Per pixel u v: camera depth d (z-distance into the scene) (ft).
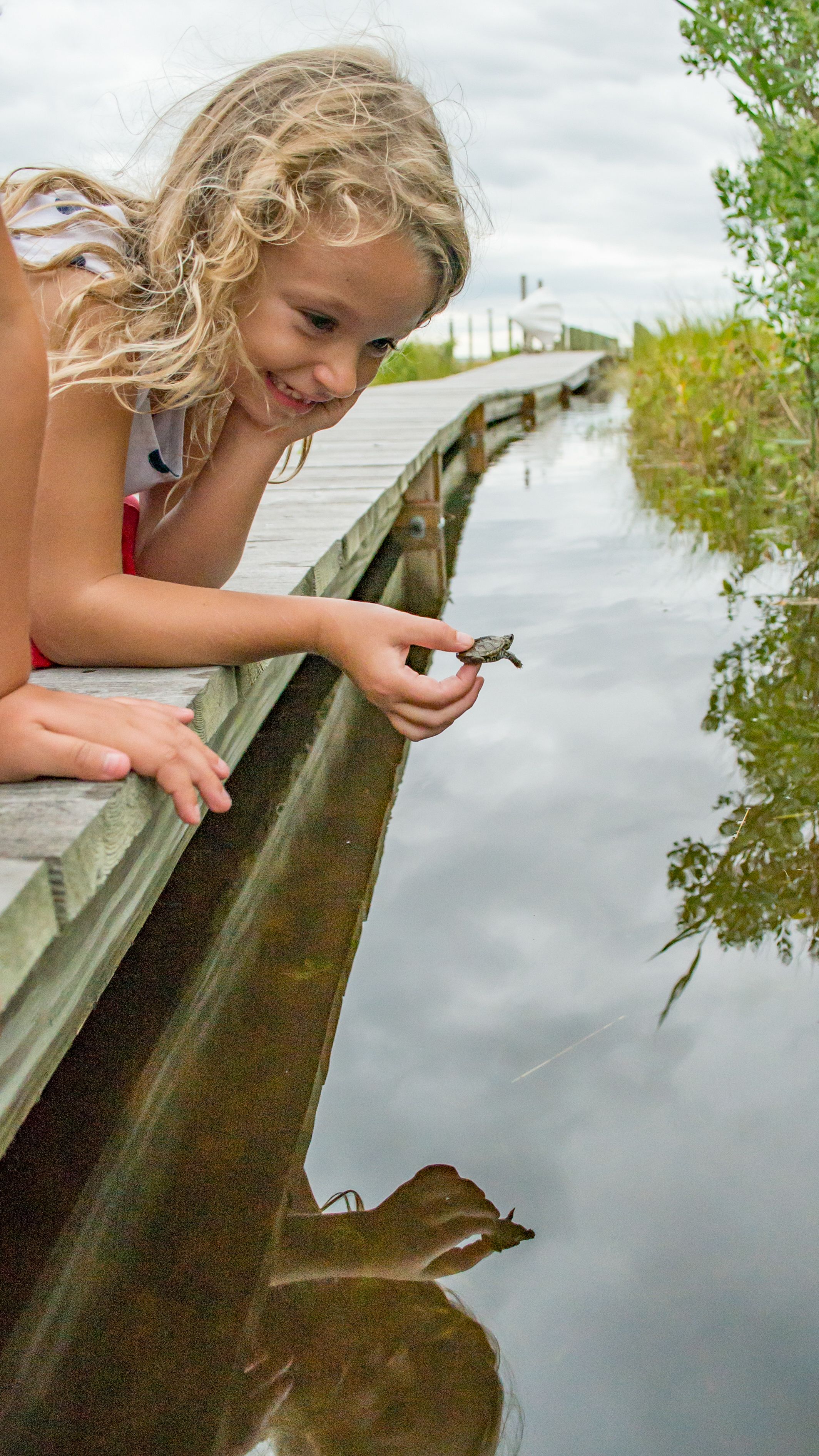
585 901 5.52
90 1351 3.26
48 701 3.58
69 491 4.20
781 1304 3.31
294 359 4.29
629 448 25.02
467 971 5.01
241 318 4.24
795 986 4.80
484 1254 3.50
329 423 4.83
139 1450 2.98
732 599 10.71
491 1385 3.03
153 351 4.07
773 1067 4.31
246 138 4.06
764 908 5.39
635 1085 4.23
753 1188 3.73
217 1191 3.85
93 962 3.87
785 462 14.78
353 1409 3.06
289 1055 4.52
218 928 5.43
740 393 18.48
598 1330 3.24
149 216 4.46
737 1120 4.04
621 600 10.89
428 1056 4.46
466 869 5.90
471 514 16.70
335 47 4.62
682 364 22.26
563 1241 3.55
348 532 8.10
